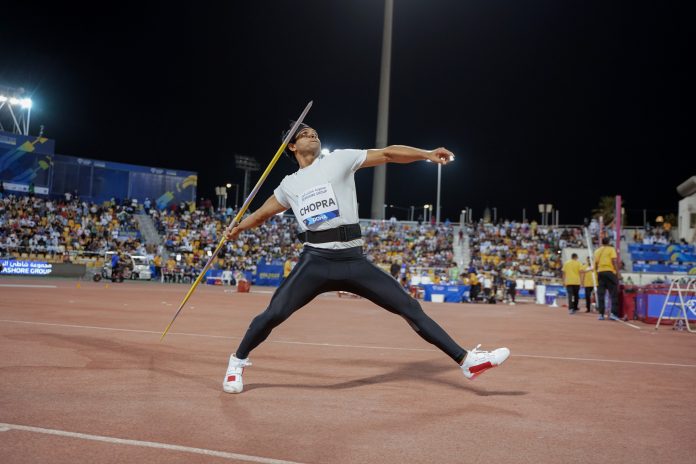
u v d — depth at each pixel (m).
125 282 31.23
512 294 24.73
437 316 14.20
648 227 40.06
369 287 4.04
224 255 38.66
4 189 38.19
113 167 42.75
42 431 2.94
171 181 45.22
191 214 42.94
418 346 7.20
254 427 3.17
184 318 10.20
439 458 2.74
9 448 2.66
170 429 3.08
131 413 3.38
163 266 35.19
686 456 2.87
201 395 3.95
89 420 3.20
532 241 40.03
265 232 41.41
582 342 8.45
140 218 40.78
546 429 3.32
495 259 38.28
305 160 4.27
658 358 6.75
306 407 3.70
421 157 4.00
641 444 3.07
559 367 5.78
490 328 10.67
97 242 35.25
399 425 3.32
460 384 4.67
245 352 4.08
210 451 2.70
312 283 4.00
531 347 7.61
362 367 5.41
